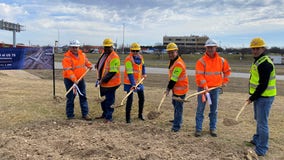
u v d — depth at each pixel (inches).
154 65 1633.9
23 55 419.2
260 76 218.8
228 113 359.9
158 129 276.1
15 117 314.7
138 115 329.1
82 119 315.6
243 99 461.4
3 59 407.8
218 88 264.2
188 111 366.3
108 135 252.4
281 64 2322.8
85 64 323.3
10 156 205.6
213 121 269.0
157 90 547.8
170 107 385.7
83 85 317.4
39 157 204.1
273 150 239.1
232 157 212.1
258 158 220.7
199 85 262.5
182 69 266.1
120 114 344.2
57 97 403.5
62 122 295.3
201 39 4229.8
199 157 210.8
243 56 2886.3
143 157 201.9
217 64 260.1
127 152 213.6
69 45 306.3
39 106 366.0
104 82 299.6
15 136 245.9
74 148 219.0
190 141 246.7
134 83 297.0
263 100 222.7
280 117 346.3
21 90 494.6
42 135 251.9
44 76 876.0
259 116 226.4
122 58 2290.8
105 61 300.2
